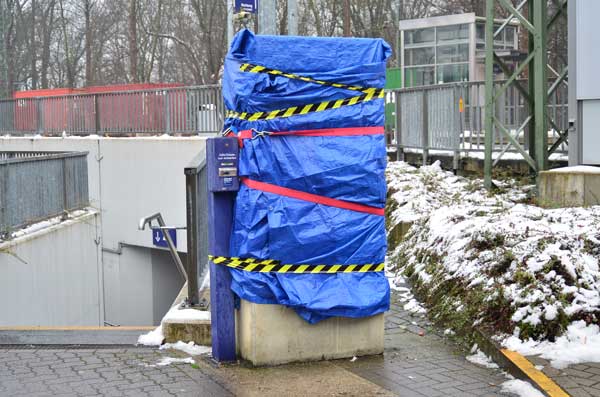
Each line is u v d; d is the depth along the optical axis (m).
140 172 16.61
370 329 6.24
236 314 6.19
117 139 17.05
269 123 5.89
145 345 6.70
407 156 15.95
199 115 16.42
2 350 6.61
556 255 6.58
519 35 24.39
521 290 6.36
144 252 17.27
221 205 6.05
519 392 5.23
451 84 13.10
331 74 5.95
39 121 20.69
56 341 6.90
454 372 5.79
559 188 9.28
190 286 7.16
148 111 17.50
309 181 5.91
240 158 5.97
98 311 13.84
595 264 6.57
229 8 16.78
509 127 11.74
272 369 5.93
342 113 5.98
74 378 5.77
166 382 5.65
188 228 7.13
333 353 6.16
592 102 9.74
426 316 7.36
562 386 5.11
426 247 8.55
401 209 10.57
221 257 6.06
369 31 40.47
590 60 9.68
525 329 6.06
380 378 5.69
